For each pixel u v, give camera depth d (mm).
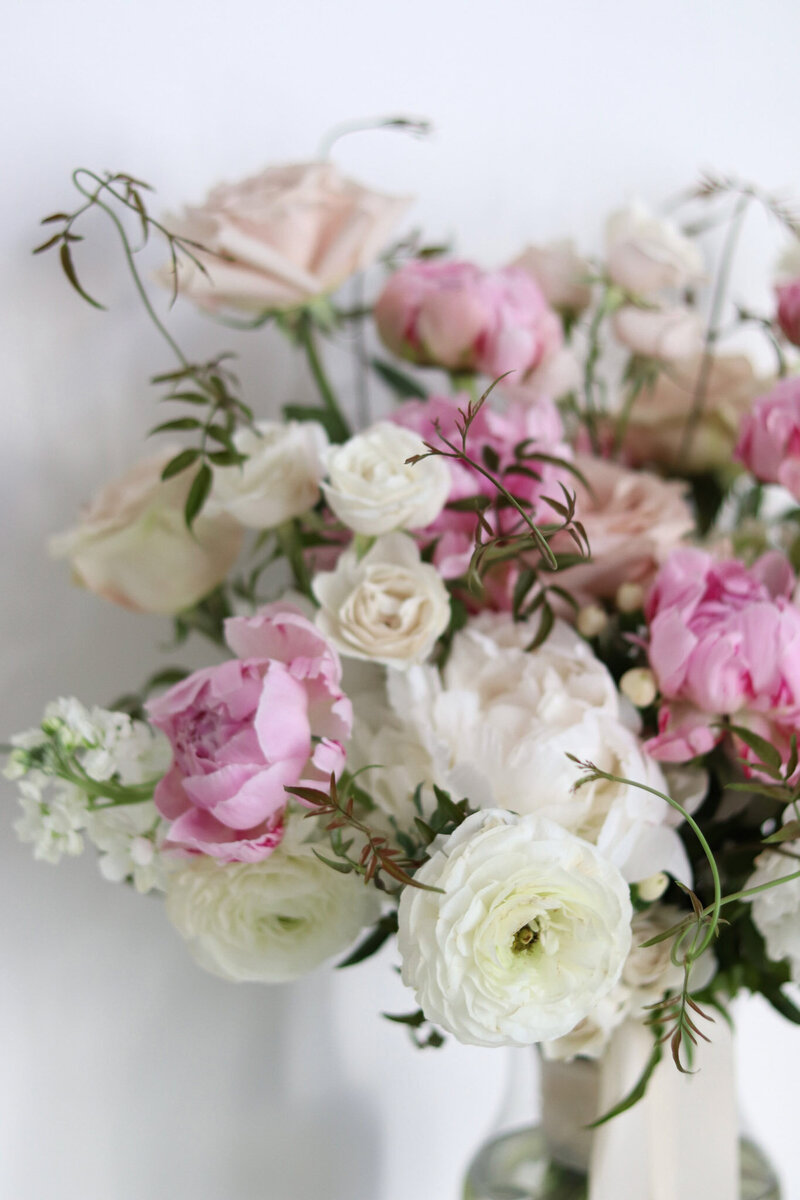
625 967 679
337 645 671
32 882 802
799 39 931
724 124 918
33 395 790
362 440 683
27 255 782
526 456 693
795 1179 944
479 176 865
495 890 625
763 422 727
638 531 726
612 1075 718
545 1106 759
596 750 663
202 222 728
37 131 778
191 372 715
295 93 824
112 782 674
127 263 800
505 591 705
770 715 672
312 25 824
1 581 792
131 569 733
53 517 798
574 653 682
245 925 681
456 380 776
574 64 879
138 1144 828
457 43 854
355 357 854
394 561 682
